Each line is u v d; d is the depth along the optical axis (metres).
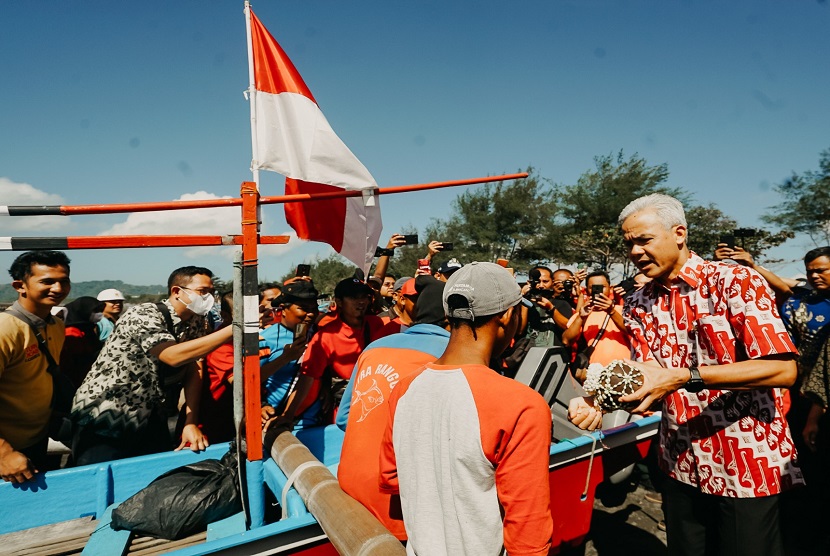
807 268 3.75
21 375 2.47
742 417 1.80
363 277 3.32
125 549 1.97
